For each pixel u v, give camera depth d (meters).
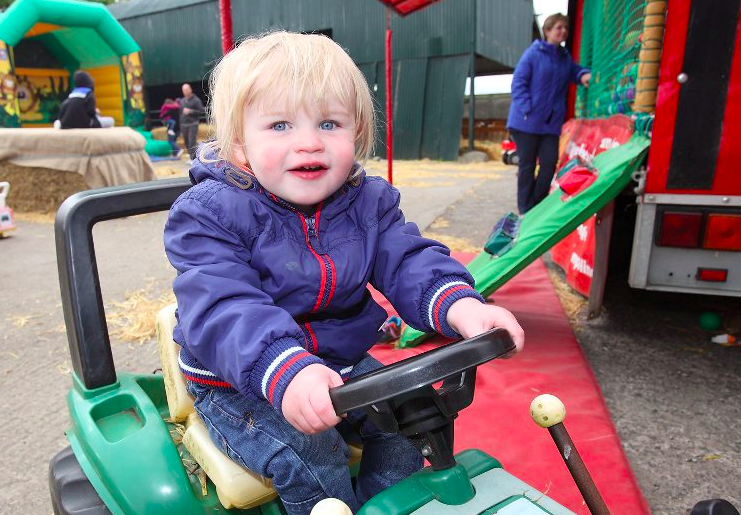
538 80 4.96
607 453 1.93
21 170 7.09
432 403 0.92
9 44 12.75
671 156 2.48
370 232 1.29
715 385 2.46
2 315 3.47
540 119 5.05
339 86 1.12
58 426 2.26
